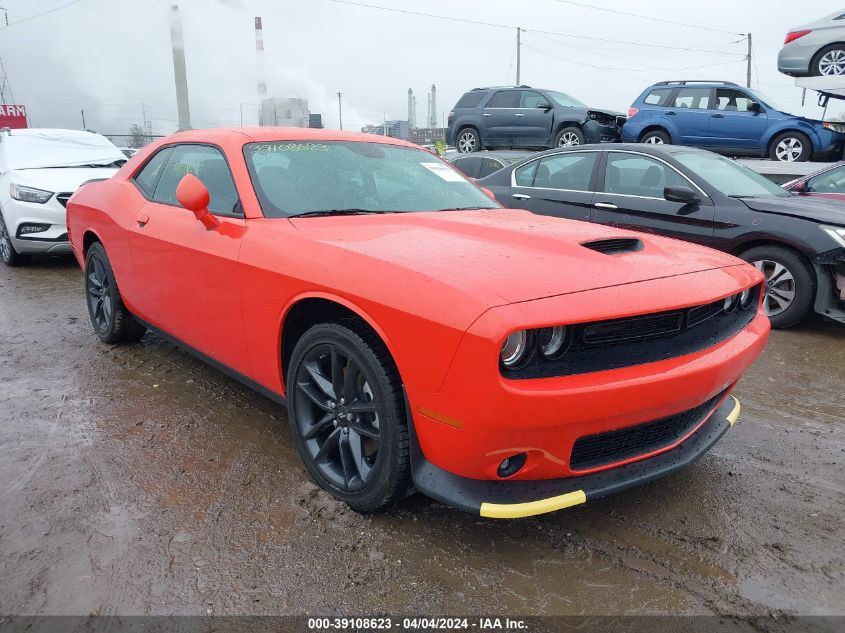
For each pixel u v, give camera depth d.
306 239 2.62
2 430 3.23
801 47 10.70
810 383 4.15
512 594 2.09
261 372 2.96
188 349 3.65
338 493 2.55
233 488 2.70
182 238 3.25
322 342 2.51
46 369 4.11
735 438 3.31
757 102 11.28
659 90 12.29
